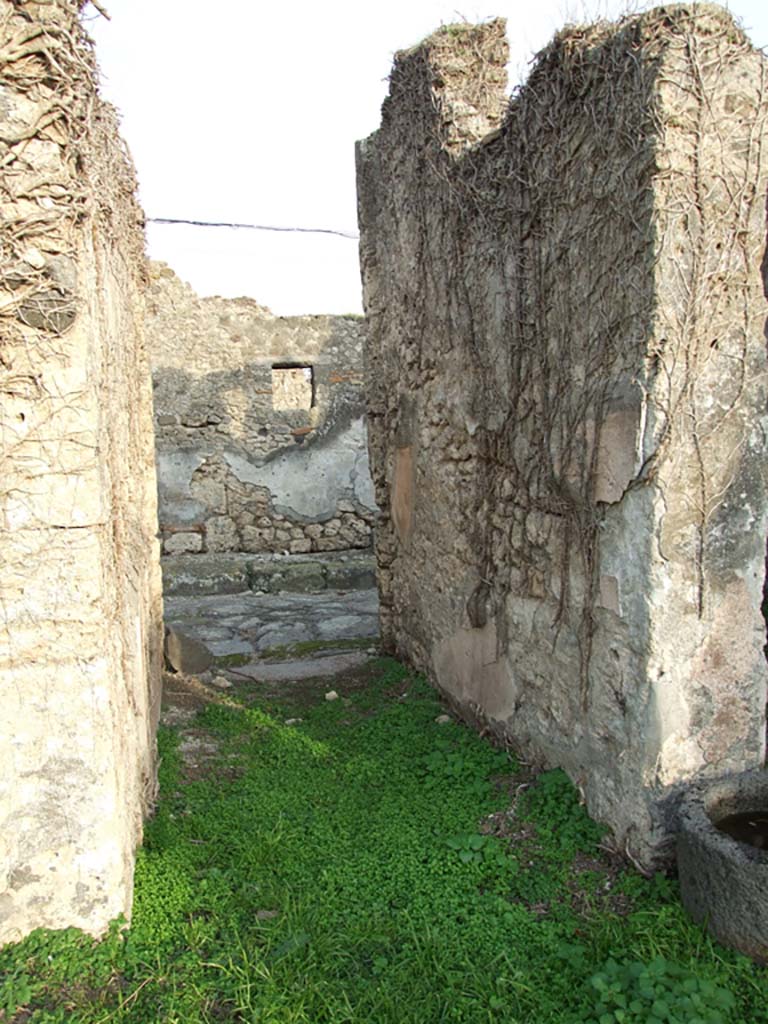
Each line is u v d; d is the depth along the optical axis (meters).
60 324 2.38
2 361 2.36
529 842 3.38
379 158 5.78
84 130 2.41
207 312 10.23
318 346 10.59
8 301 2.34
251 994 2.43
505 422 4.12
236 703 5.48
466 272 4.46
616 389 3.10
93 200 2.57
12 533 2.43
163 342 10.12
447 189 4.59
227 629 7.78
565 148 3.39
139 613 3.86
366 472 10.90
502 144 3.95
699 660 3.04
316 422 10.67
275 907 2.91
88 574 2.50
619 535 3.13
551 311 3.61
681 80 2.77
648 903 2.89
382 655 6.59
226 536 10.58
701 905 2.70
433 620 5.37
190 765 4.35
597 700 3.38
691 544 2.97
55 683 2.50
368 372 6.30
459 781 4.00
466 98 4.62
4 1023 2.25
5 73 2.25
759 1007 2.37
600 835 3.30
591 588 3.36
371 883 3.10
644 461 2.94
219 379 10.34
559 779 3.67
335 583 9.77
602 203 3.14
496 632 4.36
